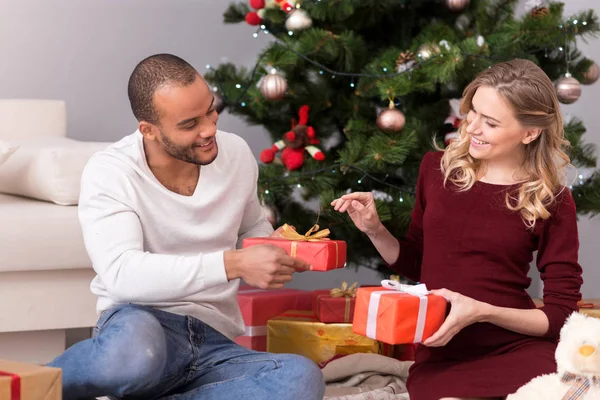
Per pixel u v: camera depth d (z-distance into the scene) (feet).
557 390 4.81
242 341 8.31
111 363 4.89
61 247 7.59
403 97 9.41
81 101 11.49
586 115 11.46
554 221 5.47
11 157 8.62
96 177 5.42
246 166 5.89
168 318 5.44
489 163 5.69
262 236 6.12
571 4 11.51
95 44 11.50
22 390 4.33
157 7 11.81
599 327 4.88
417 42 8.81
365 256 9.55
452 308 5.08
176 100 5.13
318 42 8.71
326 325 7.70
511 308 5.38
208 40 12.14
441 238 5.61
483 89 5.42
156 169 5.56
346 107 9.41
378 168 8.75
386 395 6.71
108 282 5.19
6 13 11.02
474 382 5.13
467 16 9.47
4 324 7.58
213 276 5.05
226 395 5.18
